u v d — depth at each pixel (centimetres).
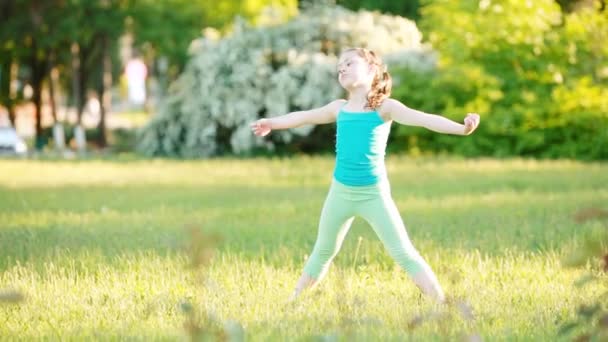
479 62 4100
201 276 841
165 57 7362
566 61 4047
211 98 4406
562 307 986
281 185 2814
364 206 1055
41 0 6191
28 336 893
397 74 4203
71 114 11800
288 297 1080
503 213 1911
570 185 2550
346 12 4594
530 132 3900
